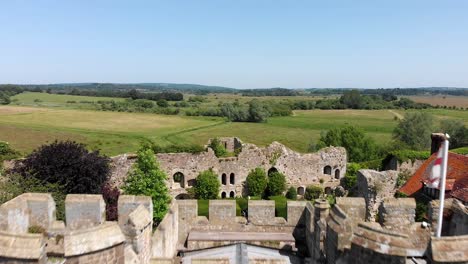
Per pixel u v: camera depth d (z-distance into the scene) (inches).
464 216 531.5
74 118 4776.1
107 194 1248.8
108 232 370.9
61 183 1197.7
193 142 3572.8
